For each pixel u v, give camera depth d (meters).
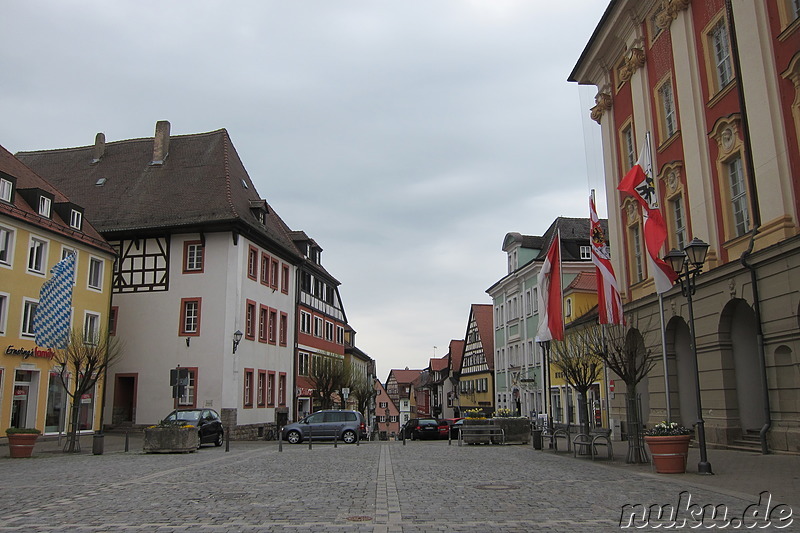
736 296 18.48
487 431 26.77
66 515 9.00
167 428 22.36
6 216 26.61
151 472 15.23
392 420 108.00
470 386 70.62
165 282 35.91
